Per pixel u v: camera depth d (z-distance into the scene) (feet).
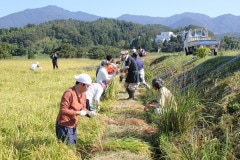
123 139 28.43
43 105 41.63
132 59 50.21
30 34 554.46
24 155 24.14
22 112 37.40
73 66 152.56
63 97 25.59
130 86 50.01
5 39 543.39
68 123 25.99
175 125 29.86
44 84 67.97
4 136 28.45
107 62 46.78
